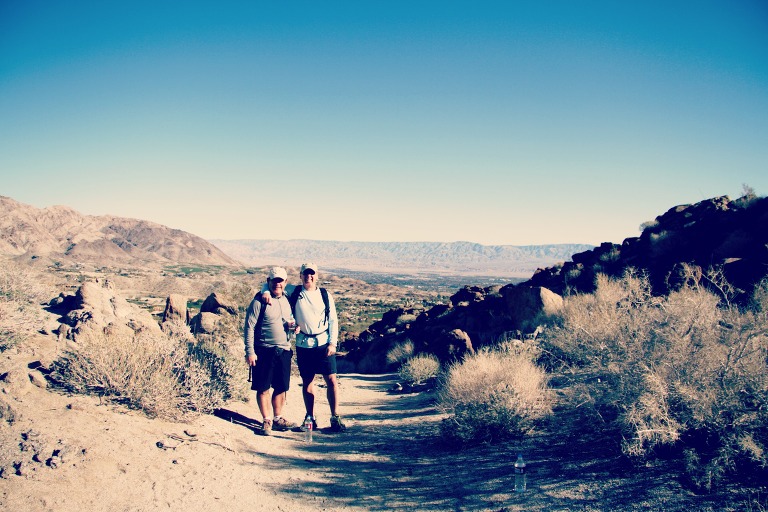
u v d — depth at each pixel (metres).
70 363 6.58
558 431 6.89
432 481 5.72
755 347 5.48
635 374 5.89
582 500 4.63
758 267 11.85
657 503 4.30
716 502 4.11
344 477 5.93
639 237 19.86
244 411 8.54
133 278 123.56
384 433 8.45
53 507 4.10
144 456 5.41
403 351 21.31
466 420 7.26
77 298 12.09
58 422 5.55
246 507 4.83
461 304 22.47
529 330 14.62
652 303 7.90
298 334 8.05
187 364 7.66
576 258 22.39
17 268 10.23
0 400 5.38
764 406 4.95
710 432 5.14
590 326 8.15
